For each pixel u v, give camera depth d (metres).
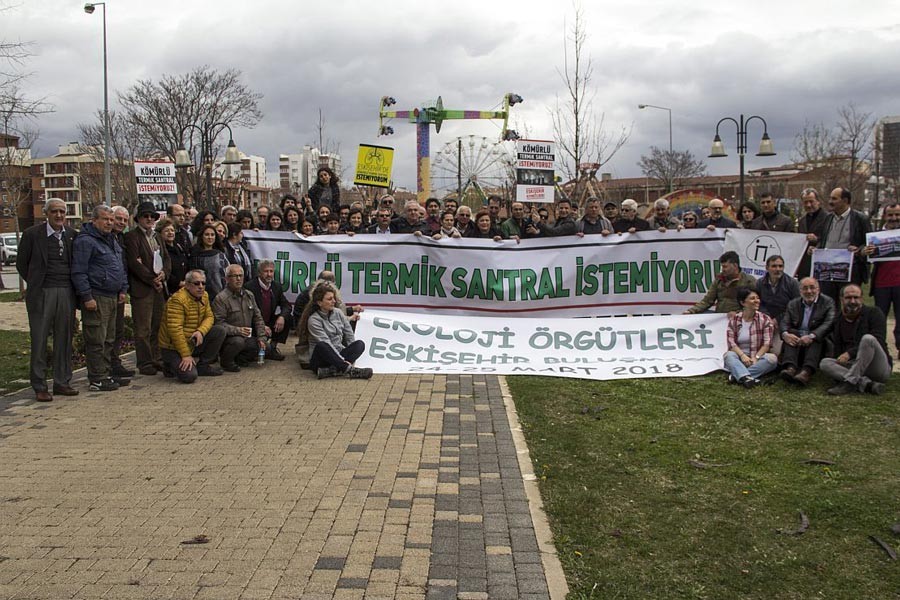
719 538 4.50
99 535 4.57
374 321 9.82
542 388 8.25
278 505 5.02
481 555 4.29
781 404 7.45
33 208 84.31
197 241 9.94
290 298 10.99
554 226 12.32
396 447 6.23
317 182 13.70
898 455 5.89
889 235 9.13
